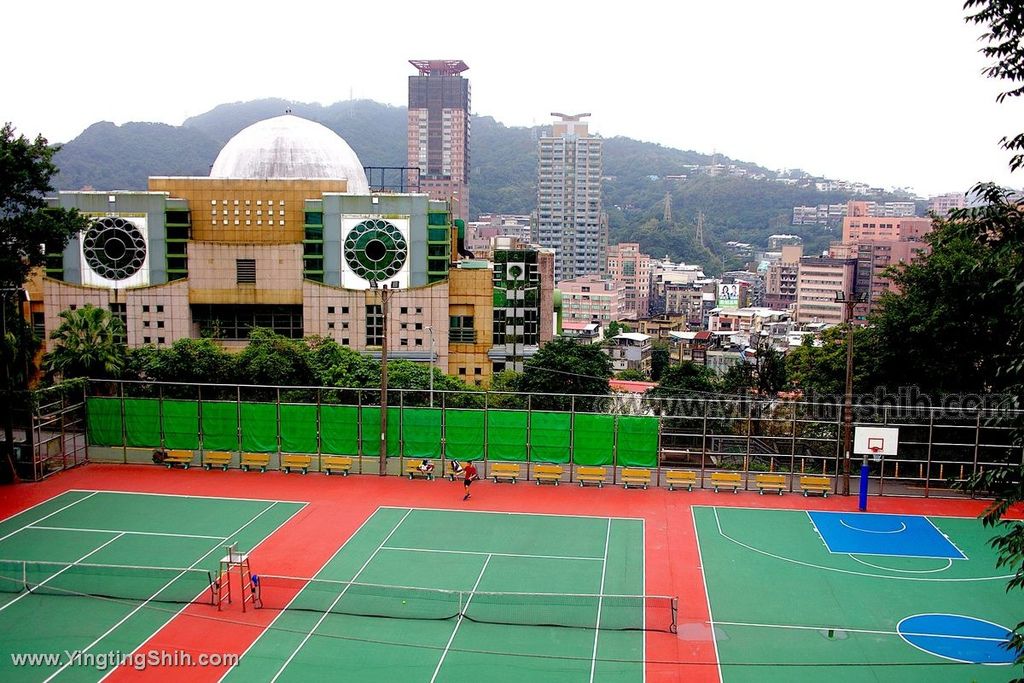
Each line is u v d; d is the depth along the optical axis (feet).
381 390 186.29
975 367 187.93
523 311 369.09
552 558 140.46
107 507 164.35
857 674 103.86
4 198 173.06
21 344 182.39
